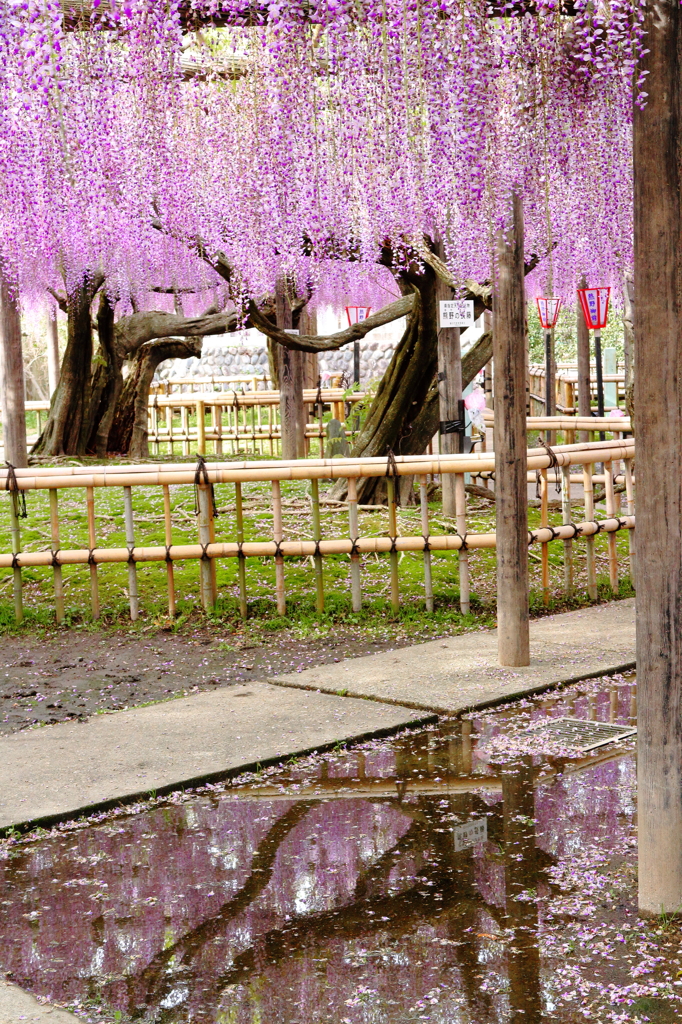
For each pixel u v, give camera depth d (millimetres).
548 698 4605
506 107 3426
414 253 7160
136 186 5844
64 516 8164
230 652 5617
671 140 2449
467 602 6160
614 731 4113
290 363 10156
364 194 5188
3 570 6973
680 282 2479
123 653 5652
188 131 5582
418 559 7062
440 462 6020
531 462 6164
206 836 3246
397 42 3068
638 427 2533
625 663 5039
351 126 3699
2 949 2568
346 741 4074
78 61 3900
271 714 4457
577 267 6953
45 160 4613
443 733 4191
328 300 11102
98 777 3740
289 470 6008
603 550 7531
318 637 5832
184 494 8812
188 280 10250
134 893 2861
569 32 3160
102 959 2500
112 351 11234
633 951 2441
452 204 4633
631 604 6406
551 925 2582
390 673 5016
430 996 2277
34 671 5383
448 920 2629
